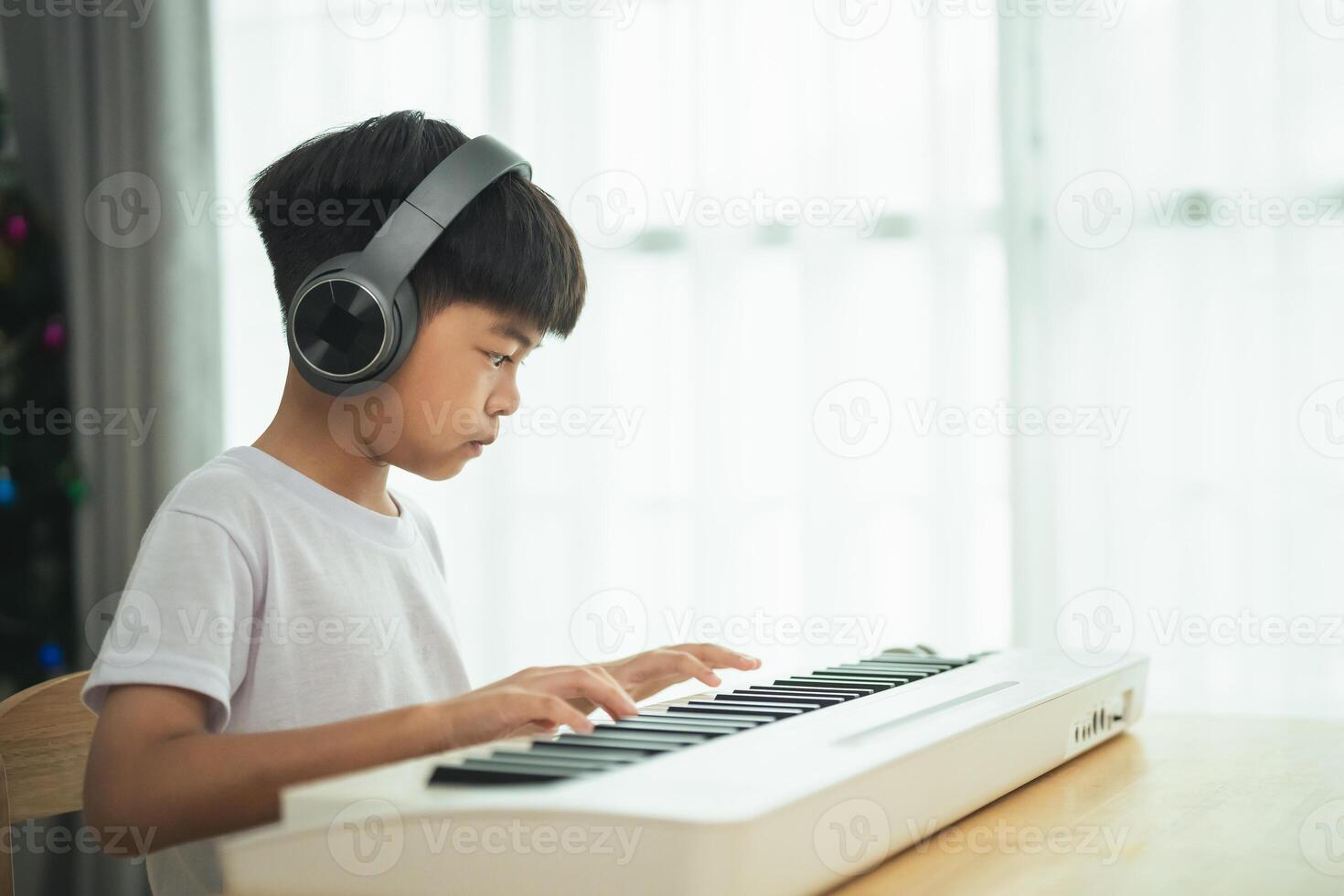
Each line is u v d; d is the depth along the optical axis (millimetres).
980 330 1884
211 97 2184
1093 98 1826
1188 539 1772
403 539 874
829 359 1927
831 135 1938
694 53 2002
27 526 2137
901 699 687
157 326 2141
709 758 498
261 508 758
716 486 1969
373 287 685
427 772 472
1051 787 710
